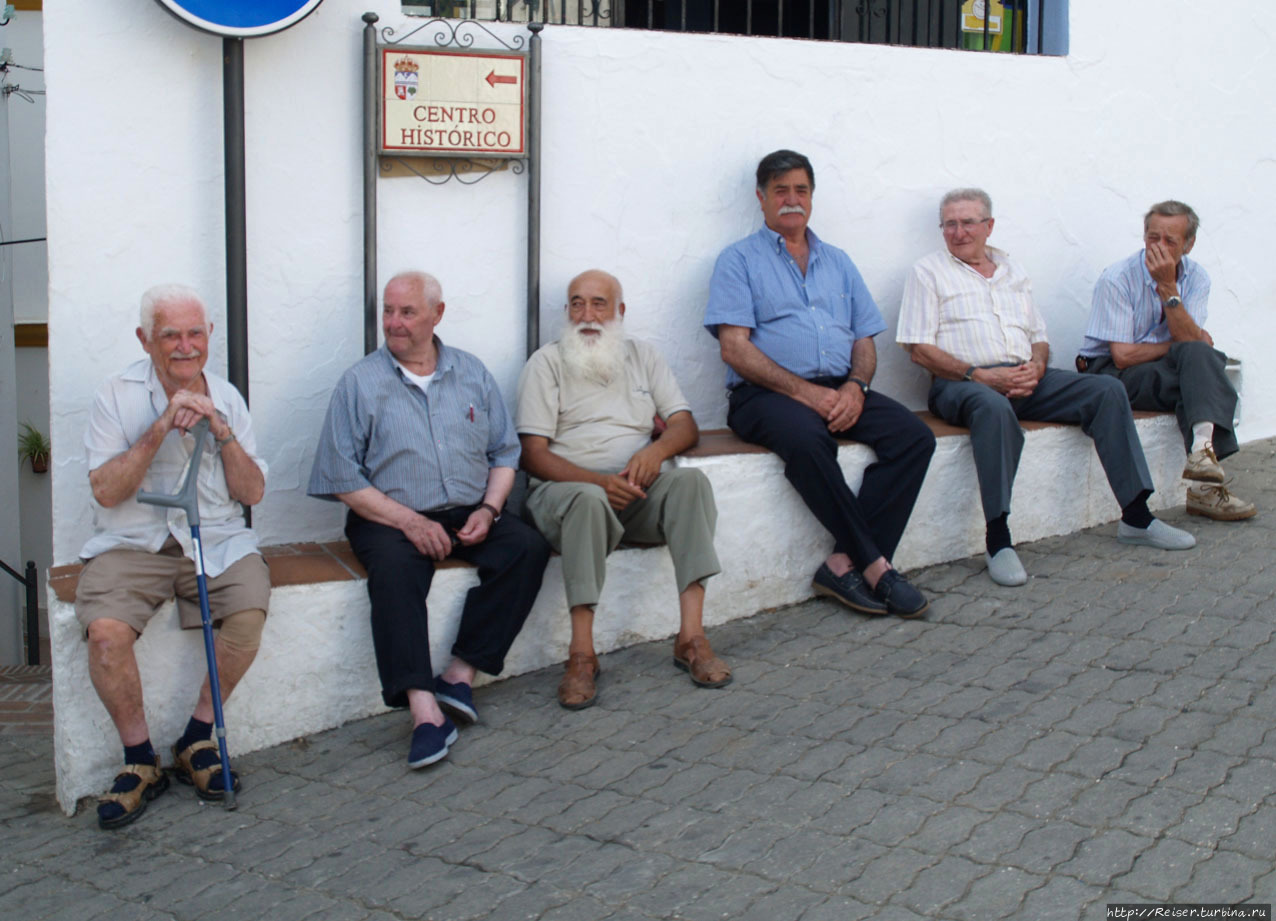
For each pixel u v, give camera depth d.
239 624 3.65
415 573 3.91
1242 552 4.97
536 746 3.79
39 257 10.80
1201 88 6.22
